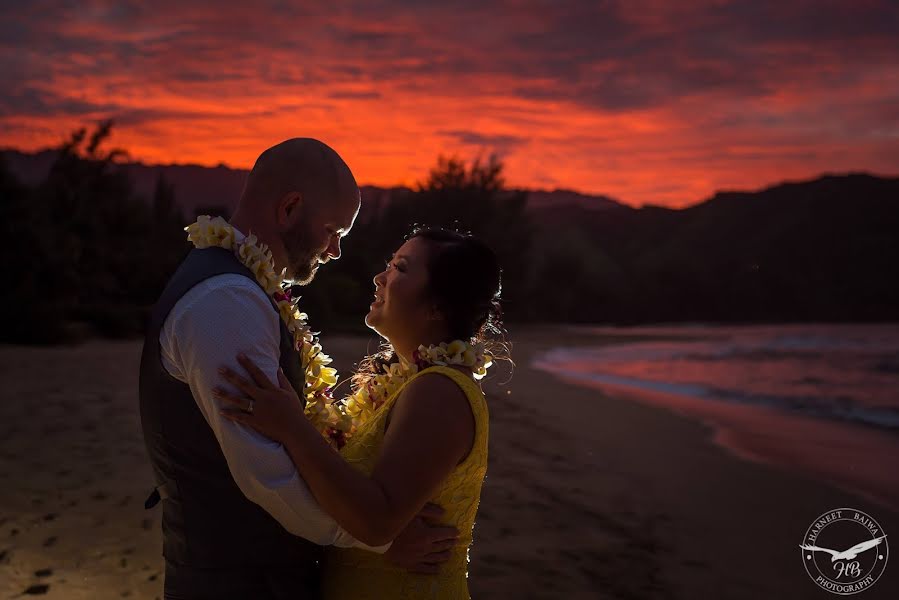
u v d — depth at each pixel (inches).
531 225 2148.1
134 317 893.8
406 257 78.7
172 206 1872.5
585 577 167.8
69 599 138.1
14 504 192.4
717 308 3282.5
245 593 69.5
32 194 882.8
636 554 184.4
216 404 65.0
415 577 72.8
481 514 212.5
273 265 75.8
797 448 331.9
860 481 268.7
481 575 166.6
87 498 200.1
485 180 2041.1
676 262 3432.6
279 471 64.7
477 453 72.6
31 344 721.6
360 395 83.4
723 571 175.9
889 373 720.3
